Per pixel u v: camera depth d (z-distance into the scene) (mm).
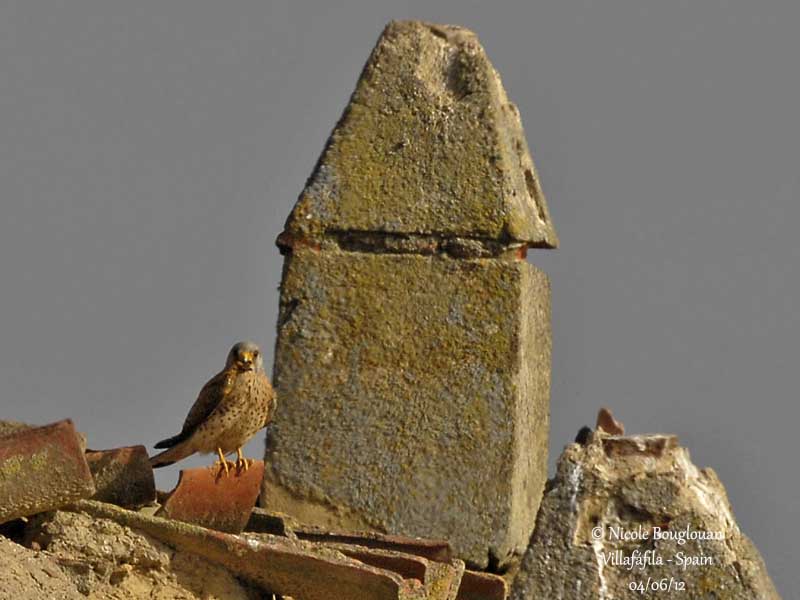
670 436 12219
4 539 11523
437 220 14914
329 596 12062
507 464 14602
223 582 12039
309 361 14883
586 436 12859
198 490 12688
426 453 14688
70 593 11391
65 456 11773
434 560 13352
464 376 14734
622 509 12008
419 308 14836
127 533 11922
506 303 14773
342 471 14734
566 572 11891
